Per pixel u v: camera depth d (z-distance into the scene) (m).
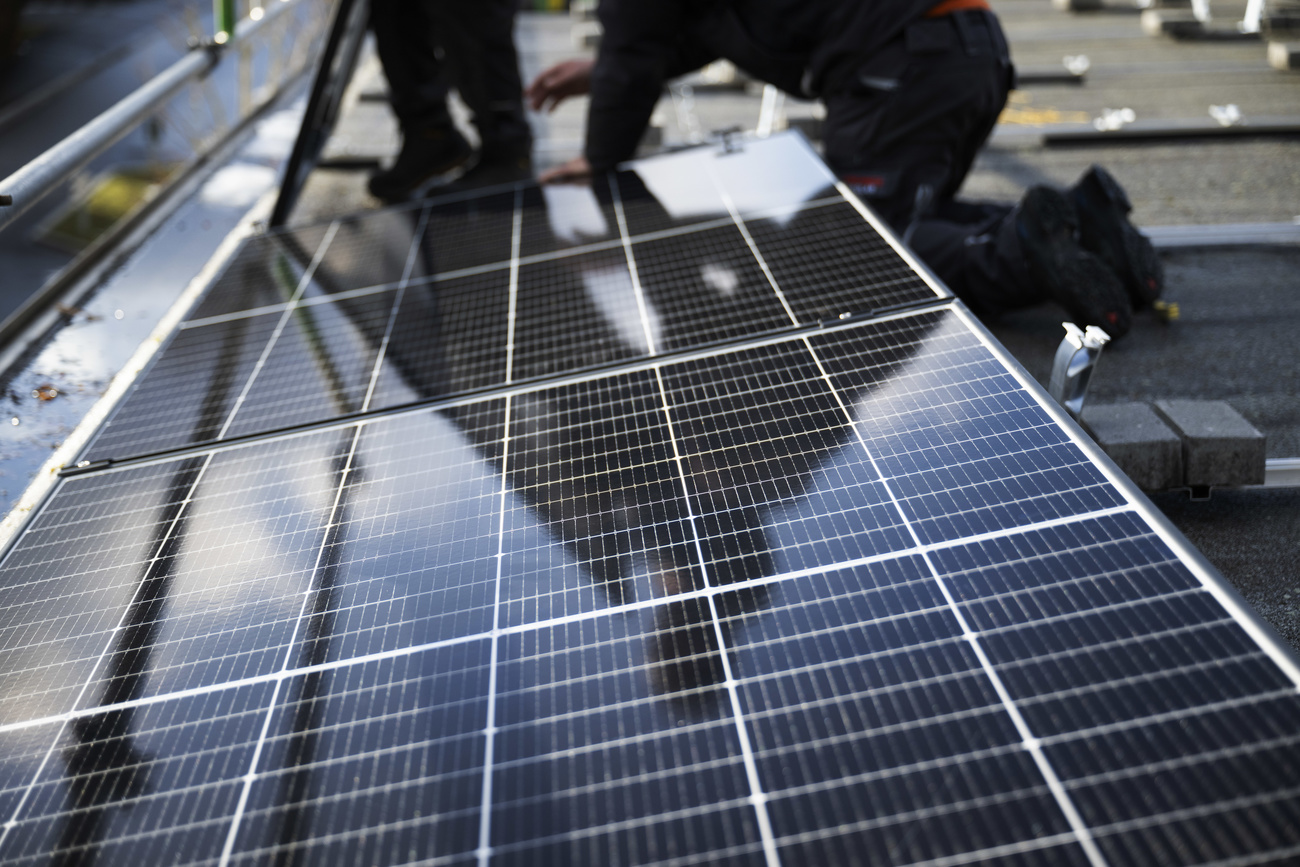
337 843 1.19
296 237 3.64
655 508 1.66
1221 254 3.86
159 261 4.26
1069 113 6.16
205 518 1.92
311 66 7.44
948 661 1.25
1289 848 0.96
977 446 1.61
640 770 1.20
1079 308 2.98
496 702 1.34
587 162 3.83
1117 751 1.09
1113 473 1.47
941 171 3.42
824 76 3.49
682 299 2.48
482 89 4.47
